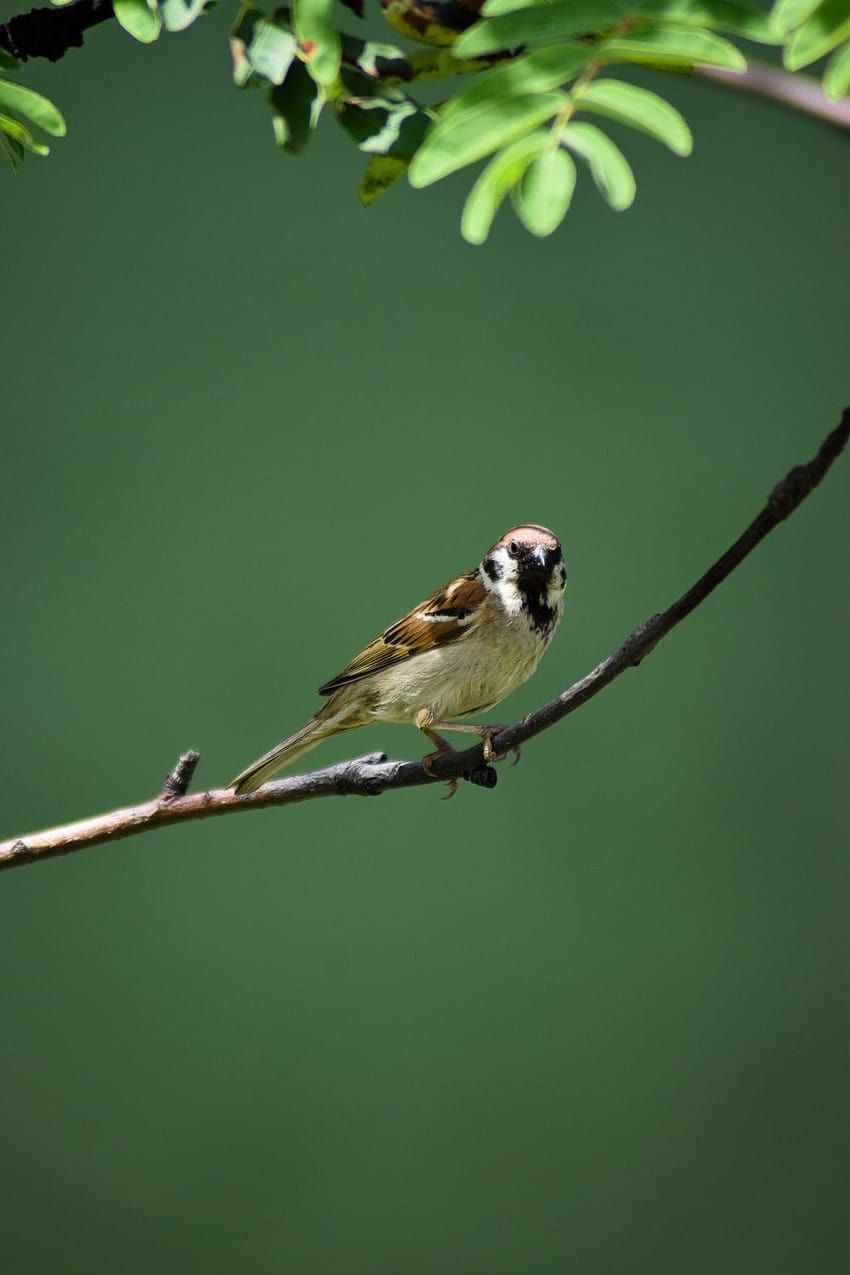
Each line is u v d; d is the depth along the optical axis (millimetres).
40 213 11195
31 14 4379
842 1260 10039
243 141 11461
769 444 11352
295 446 11211
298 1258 9898
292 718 10781
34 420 11078
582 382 11328
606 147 3035
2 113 4371
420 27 4074
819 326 11516
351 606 10977
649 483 11203
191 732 10750
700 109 11469
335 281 11453
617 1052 10422
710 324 11469
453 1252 9945
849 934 10992
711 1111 10383
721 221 11531
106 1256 9898
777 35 3090
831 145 11617
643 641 3930
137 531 11031
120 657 10844
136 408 11172
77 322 11188
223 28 11406
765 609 11273
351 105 4195
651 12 3158
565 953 10562
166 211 11352
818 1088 10594
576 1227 10031
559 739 10852
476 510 11133
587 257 11516
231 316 11328
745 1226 10141
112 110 11297
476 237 3105
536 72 3080
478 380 11359
